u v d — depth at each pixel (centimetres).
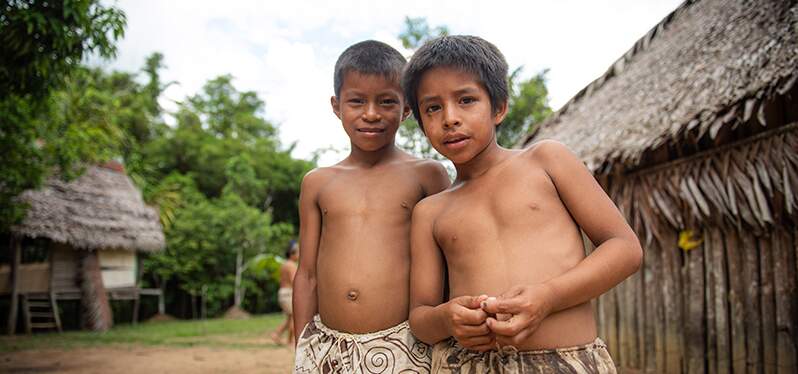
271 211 2577
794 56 312
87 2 452
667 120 402
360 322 180
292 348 834
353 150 209
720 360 403
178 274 1867
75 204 1276
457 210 157
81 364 689
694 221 424
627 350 513
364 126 194
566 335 138
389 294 182
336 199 197
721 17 482
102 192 1376
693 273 432
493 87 154
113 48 492
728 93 347
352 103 196
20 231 1123
